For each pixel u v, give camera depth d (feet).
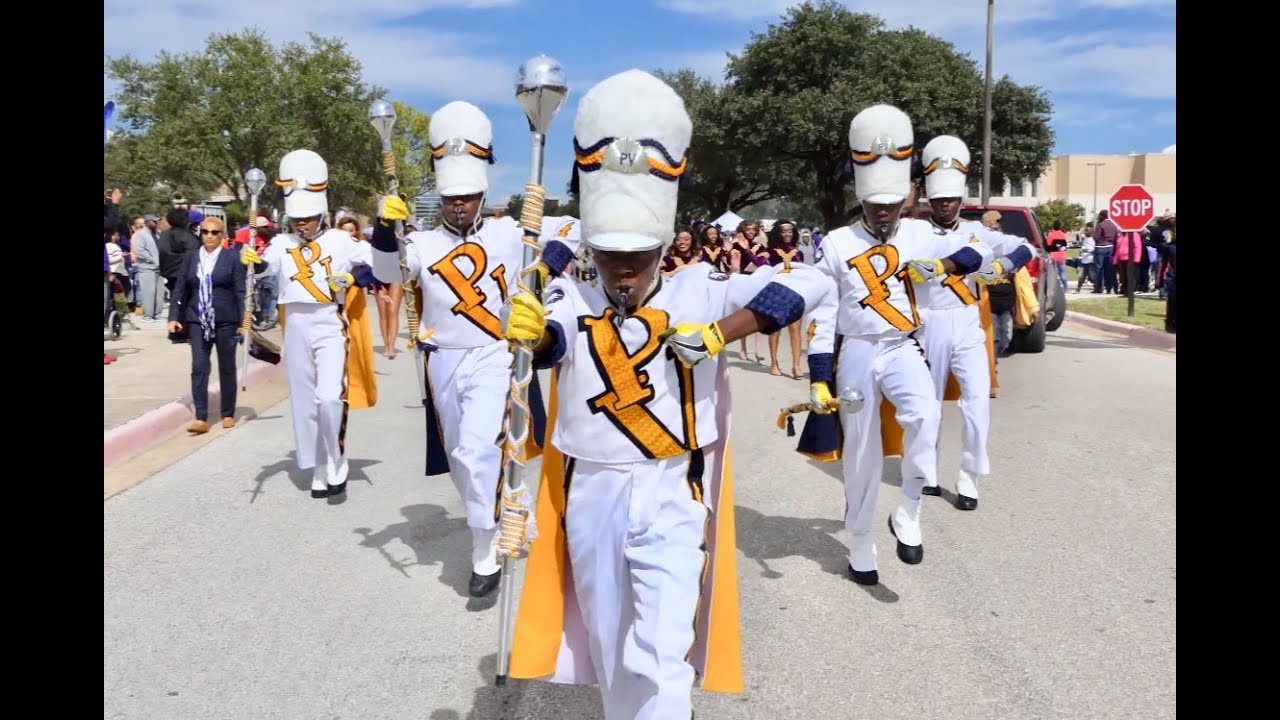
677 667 9.40
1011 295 35.94
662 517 10.02
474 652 14.82
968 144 123.03
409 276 17.20
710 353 9.60
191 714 12.92
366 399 23.49
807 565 18.19
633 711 9.54
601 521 10.10
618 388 10.00
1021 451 26.50
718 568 10.33
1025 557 18.40
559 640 10.53
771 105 123.54
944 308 20.63
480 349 17.24
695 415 10.11
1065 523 20.34
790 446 27.71
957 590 16.88
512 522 9.82
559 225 17.21
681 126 9.82
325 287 21.90
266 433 29.63
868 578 17.15
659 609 9.55
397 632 15.49
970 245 18.88
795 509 21.74
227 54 129.70
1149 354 46.19
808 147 122.42
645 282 10.05
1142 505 21.43
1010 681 13.65
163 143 127.75
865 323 16.83
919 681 13.69
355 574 17.94
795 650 14.67
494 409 16.79
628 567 10.09
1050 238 72.28
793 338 39.55
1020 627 15.37
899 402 17.01
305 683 13.82
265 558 18.74
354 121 130.21
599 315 10.16
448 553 19.08
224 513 21.56
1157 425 29.48
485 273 17.24
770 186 146.82
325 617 16.03
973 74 124.47
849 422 17.02
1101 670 13.89
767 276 10.08
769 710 12.98
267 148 128.06
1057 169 267.59
